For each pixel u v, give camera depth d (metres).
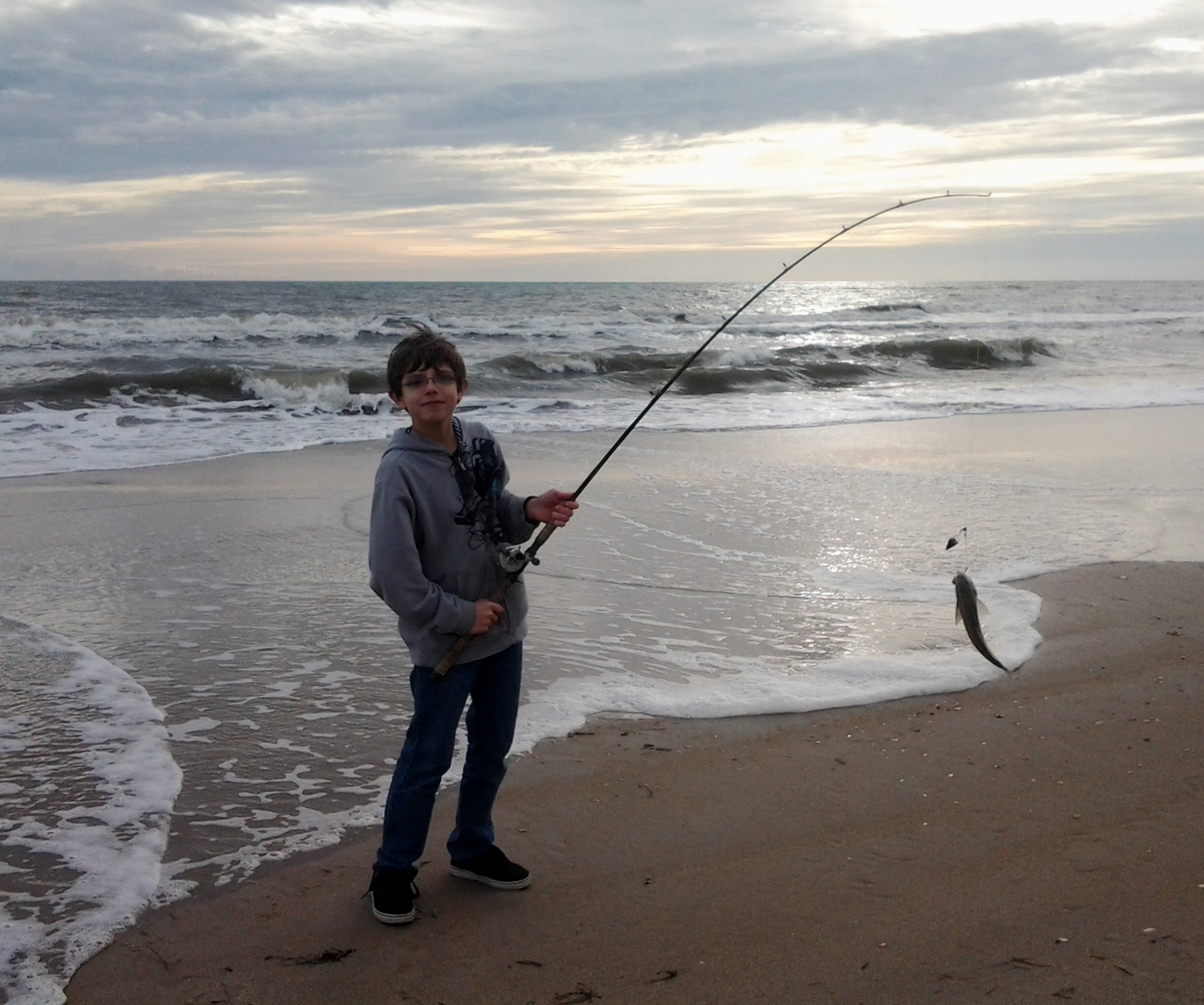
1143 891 2.79
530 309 43.59
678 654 4.78
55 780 3.49
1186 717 4.06
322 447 11.16
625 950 2.58
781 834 3.17
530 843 3.12
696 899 2.80
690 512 7.66
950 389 17.73
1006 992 2.37
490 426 12.78
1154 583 5.88
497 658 2.82
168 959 2.55
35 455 10.30
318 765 3.66
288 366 18.42
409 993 2.41
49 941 2.60
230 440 11.44
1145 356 23.59
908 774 3.58
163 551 6.52
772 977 2.45
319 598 5.61
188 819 3.25
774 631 5.10
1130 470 9.59
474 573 2.72
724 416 13.93
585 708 4.15
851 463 10.00
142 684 4.36
